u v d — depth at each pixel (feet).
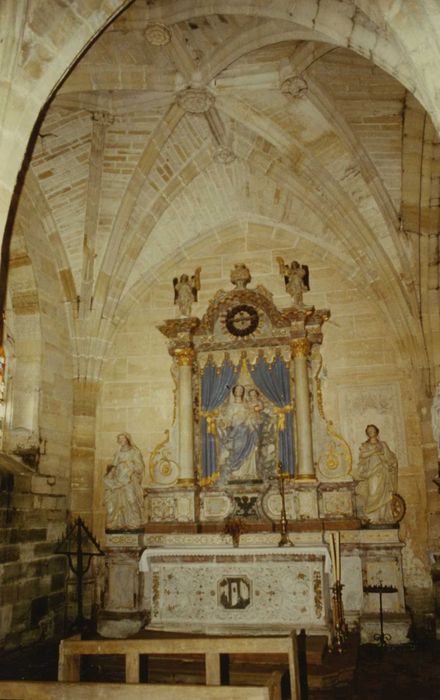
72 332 41.47
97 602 39.01
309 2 22.86
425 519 37.09
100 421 42.42
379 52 21.89
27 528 34.71
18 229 36.27
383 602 33.86
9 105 19.70
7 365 37.04
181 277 42.22
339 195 36.11
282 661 26.99
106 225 39.96
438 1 17.53
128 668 17.43
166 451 39.65
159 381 42.50
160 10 27.78
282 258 42.60
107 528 37.17
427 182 33.78
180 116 35.19
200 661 27.58
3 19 19.02
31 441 36.45
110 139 36.17
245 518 37.40
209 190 41.32
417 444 38.01
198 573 33.86
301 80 31.40
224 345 40.68
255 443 38.65
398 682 25.46
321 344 40.45
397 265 37.37
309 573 32.40
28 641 33.65
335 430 39.06
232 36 29.60
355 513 36.42
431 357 37.40
